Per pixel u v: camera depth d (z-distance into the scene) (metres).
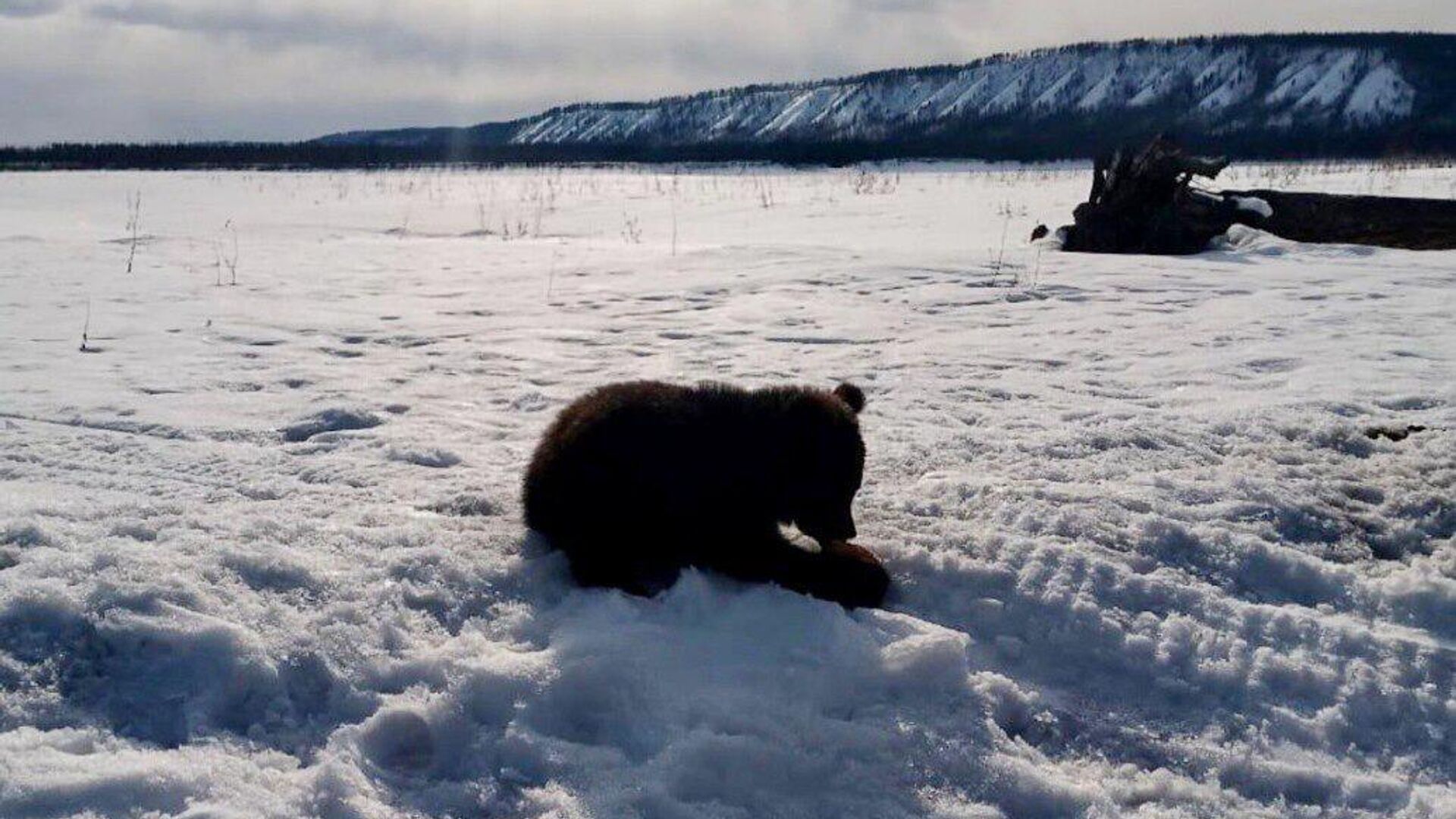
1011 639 4.58
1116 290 12.05
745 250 15.24
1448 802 3.81
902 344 9.45
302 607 4.25
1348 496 6.10
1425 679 4.55
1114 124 164.50
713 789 3.57
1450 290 12.04
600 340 9.59
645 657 4.09
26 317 10.41
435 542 4.93
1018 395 7.77
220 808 3.16
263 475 5.87
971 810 3.59
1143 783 3.88
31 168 67.75
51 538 4.61
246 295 12.11
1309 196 16.78
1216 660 4.52
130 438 6.46
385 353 9.06
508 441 6.62
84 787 3.19
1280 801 3.85
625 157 100.38
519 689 3.88
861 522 5.47
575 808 3.41
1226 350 9.11
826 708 4.04
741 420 4.79
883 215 26.55
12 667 3.73
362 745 3.64
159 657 3.84
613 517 4.70
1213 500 5.87
